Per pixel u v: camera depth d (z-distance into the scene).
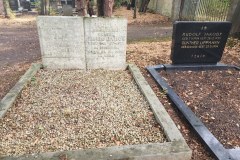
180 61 6.10
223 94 4.87
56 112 3.87
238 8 8.99
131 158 2.82
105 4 7.50
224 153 3.09
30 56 7.38
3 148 3.02
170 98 4.55
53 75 5.35
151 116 3.84
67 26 5.27
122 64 5.83
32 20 15.57
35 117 3.72
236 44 8.28
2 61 6.88
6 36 10.67
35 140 3.18
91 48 5.54
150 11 19.33
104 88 4.79
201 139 3.40
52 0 18.08
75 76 5.33
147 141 3.22
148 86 4.76
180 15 15.06
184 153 2.93
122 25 5.38
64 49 5.50
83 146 3.10
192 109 4.27
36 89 4.66
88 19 5.23
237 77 5.75
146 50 7.65
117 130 3.44
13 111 3.87
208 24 5.78
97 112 3.90
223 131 3.67
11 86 4.97
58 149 3.03
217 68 6.22
